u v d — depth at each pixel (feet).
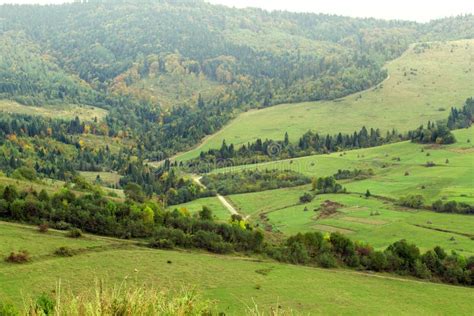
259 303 216.13
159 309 45.57
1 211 293.64
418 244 359.46
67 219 299.17
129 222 309.42
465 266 300.20
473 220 411.13
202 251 301.63
